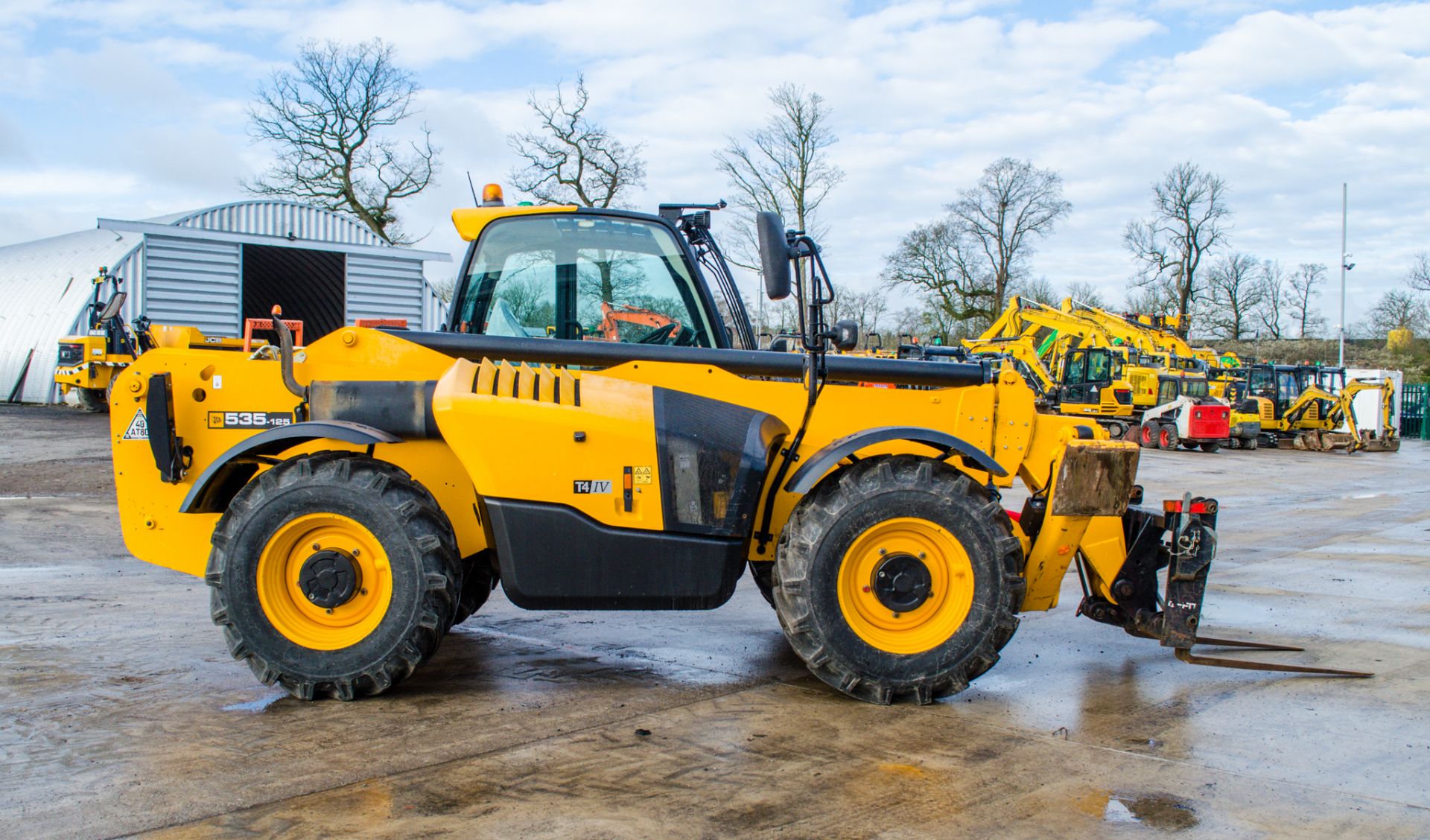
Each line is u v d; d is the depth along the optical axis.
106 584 6.02
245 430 4.03
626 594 3.83
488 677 4.18
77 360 18.58
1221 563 7.62
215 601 3.72
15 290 23.78
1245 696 4.10
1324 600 6.16
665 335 4.58
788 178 29.41
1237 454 23.05
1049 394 23.36
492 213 4.57
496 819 2.76
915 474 3.81
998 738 3.51
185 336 4.13
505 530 3.75
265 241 20.91
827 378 4.18
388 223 32.34
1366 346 53.69
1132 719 3.77
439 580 3.71
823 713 3.75
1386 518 10.77
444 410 3.73
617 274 4.59
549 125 27.98
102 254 22.36
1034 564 4.15
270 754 3.23
